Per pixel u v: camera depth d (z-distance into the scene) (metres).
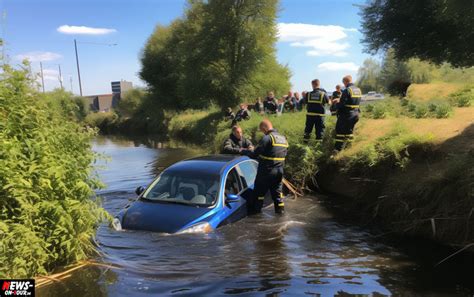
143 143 29.09
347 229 6.64
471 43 10.98
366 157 8.54
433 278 4.61
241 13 31.83
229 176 7.22
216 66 31.69
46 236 4.27
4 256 3.74
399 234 6.38
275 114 17.42
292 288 4.29
